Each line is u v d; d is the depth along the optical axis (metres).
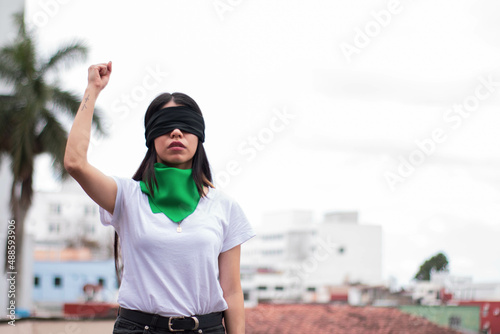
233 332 2.32
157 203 2.21
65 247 60.56
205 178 2.35
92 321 8.24
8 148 21.97
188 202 2.22
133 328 2.13
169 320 2.12
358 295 37.47
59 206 61.41
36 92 21.03
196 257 2.17
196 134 2.27
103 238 59.88
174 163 2.28
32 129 21.25
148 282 2.15
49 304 52.31
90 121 2.14
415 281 32.53
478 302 27.62
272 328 25.05
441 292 30.08
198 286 2.17
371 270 65.31
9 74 21.19
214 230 2.24
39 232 60.28
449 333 27.34
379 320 26.66
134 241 2.17
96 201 2.18
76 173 2.09
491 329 27.11
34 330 7.82
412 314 27.42
